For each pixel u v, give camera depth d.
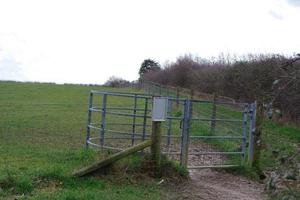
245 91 27.41
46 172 10.14
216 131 18.75
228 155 15.23
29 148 14.67
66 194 9.02
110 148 13.01
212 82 36.72
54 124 22.78
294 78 4.27
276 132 20.05
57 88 60.62
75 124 23.16
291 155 4.53
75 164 11.77
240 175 13.52
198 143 17.94
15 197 8.66
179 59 62.81
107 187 10.09
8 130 19.52
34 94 48.03
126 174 10.91
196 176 12.75
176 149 16.00
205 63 59.09
